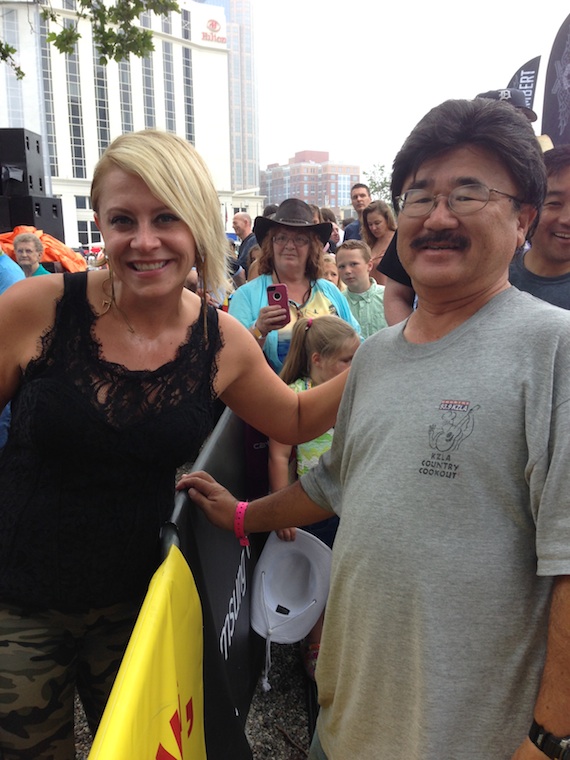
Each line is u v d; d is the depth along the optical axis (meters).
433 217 1.10
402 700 1.09
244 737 1.68
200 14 72.44
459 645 1.01
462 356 1.09
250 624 2.21
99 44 7.02
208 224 1.31
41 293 1.32
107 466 1.32
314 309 3.29
